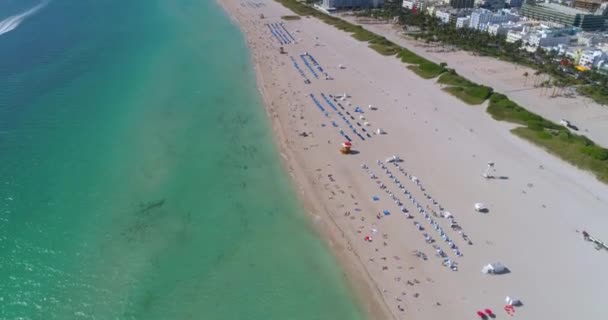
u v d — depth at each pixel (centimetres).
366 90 10906
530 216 6288
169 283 5109
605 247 5694
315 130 8812
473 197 6700
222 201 6575
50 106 9075
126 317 4669
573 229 6044
